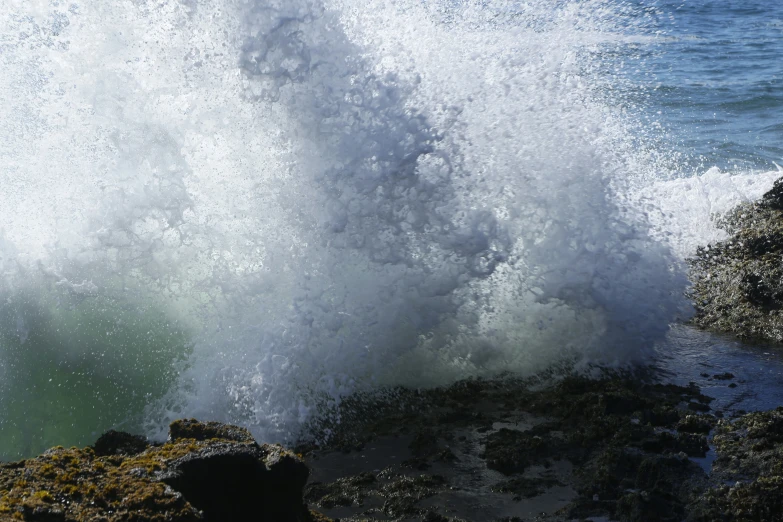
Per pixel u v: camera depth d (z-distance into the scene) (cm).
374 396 517
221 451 320
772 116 1222
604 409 473
